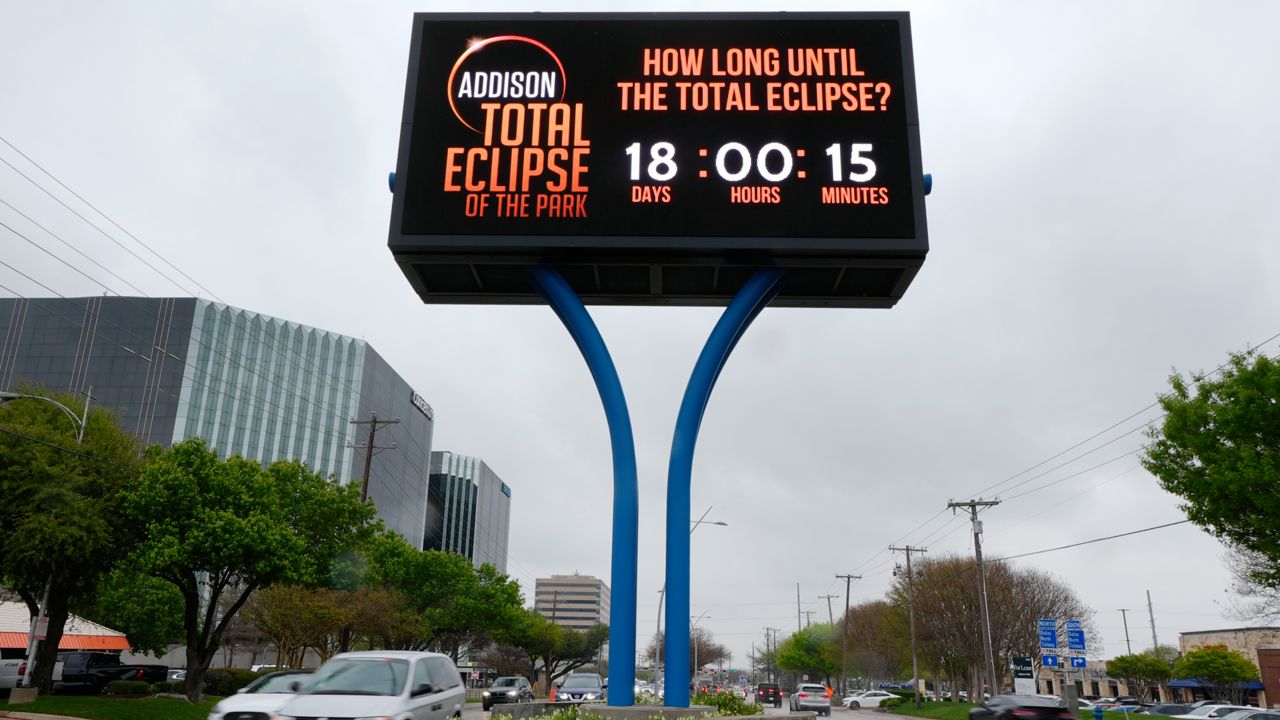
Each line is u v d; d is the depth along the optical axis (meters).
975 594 58.59
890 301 16.33
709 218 14.15
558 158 14.48
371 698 11.03
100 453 28.88
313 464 102.56
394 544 53.72
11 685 33.16
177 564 27.19
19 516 26.12
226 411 99.12
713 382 15.50
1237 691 67.62
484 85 14.96
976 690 58.47
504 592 61.22
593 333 15.22
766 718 15.05
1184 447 23.75
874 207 14.25
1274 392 21.84
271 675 16.66
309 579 31.02
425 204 14.27
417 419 127.44
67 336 100.56
